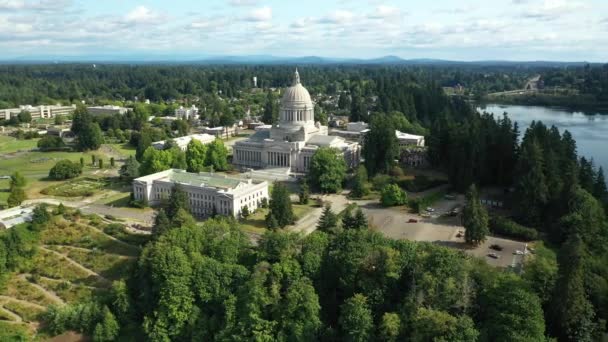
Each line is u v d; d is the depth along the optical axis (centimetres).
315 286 17300
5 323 18238
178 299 17412
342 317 15775
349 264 16938
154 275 18200
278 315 16412
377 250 17100
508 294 14788
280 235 18850
